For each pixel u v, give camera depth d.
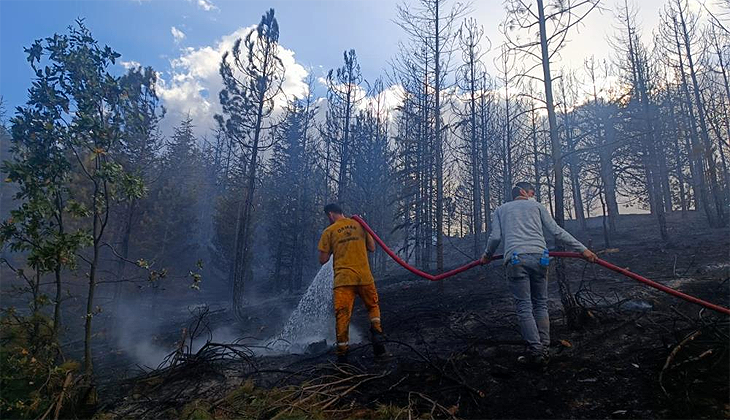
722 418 2.65
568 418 2.90
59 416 3.51
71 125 4.46
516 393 3.31
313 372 4.13
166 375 4.53
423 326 5.91
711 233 14.40
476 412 3.12
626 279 7.71
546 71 5.93
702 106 15.70
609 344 4.01
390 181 17.20
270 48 14.94
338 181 19.20
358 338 6.07
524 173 19.38
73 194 4.62
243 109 14.79
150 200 17.17
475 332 5.18
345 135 19.59
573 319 4.64
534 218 4.03
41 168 4.39
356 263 4.65
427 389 3.53
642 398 2.99
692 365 3.21
